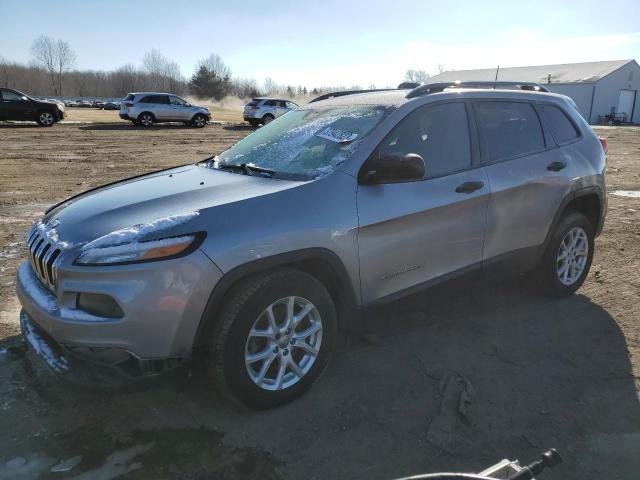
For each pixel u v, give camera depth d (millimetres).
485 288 4535
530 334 4105
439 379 3477
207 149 17125
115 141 19078
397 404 3213
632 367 3648
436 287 3762
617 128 37812
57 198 9016
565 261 4707
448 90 3998
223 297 2879
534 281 4770
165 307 2684
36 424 2975
